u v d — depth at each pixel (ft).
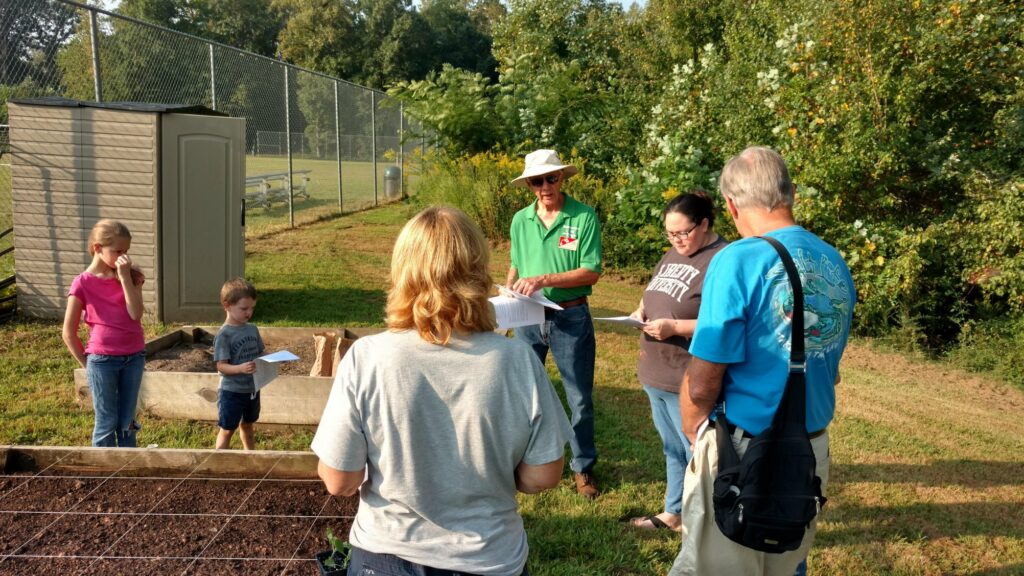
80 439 14.88
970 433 18.86
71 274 24.29
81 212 24.20
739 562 7.89
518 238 14.61
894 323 29.45
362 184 70.03
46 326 23.21
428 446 5.48
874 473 15.81
